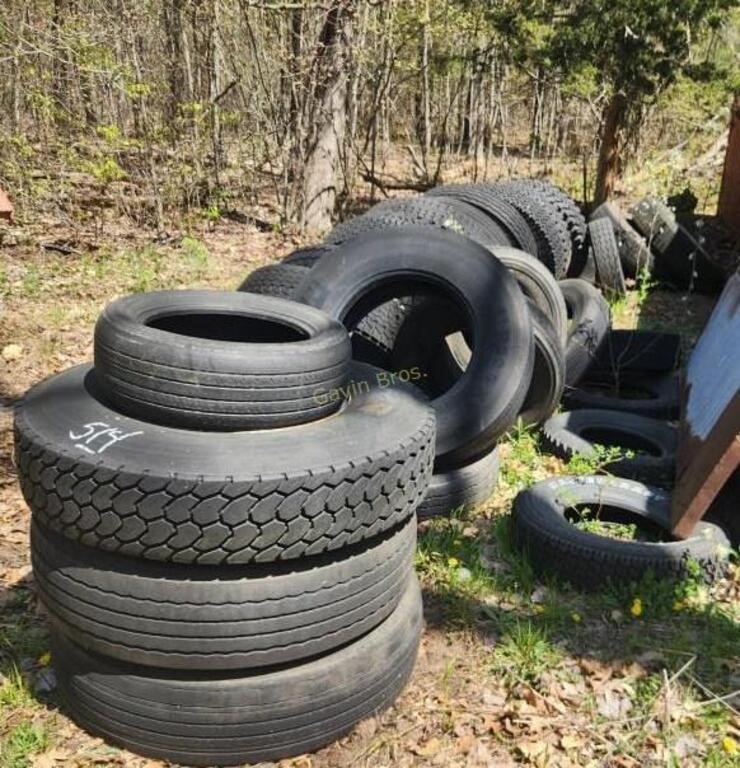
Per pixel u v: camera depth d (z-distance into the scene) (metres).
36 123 12.40
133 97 11.72
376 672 3.12
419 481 3.13
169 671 2.88
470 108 19.52
